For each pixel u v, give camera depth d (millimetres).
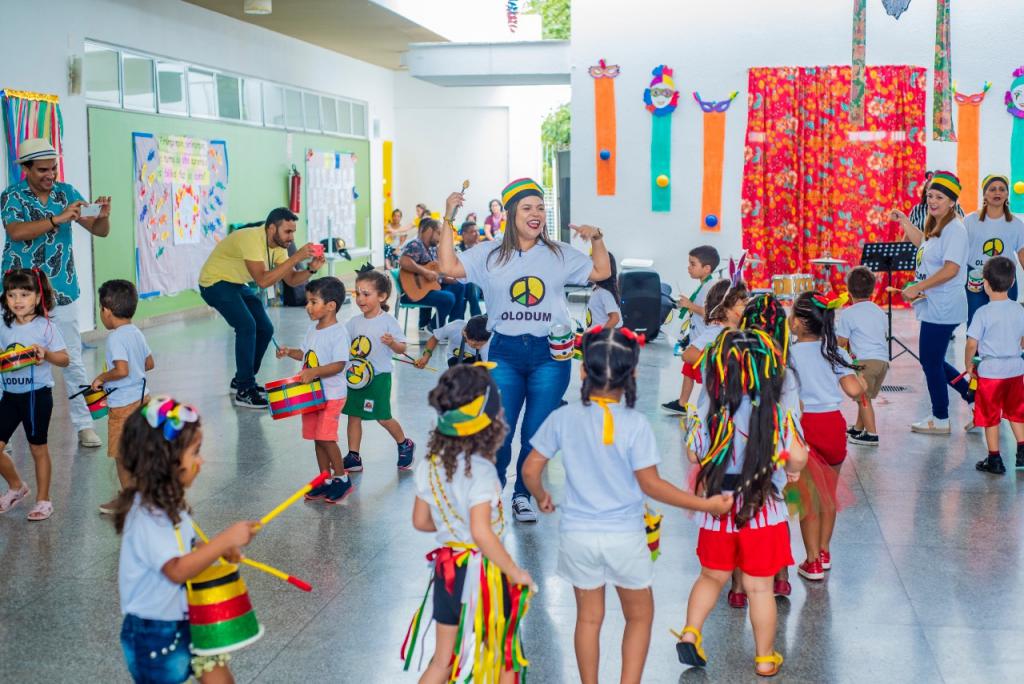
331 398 6180
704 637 4371
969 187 13797
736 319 5957
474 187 24172
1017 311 6664
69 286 7430
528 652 4227
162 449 2945
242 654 4242
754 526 3912
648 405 8922
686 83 13820
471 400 3283
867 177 14000
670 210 14031
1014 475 6750
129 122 13711
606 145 14031
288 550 5457
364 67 22297
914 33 13695
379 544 5543
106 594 4887
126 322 6078
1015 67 13500
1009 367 6684
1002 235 8484
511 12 16953
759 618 3980
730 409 3881
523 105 23703
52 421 8445
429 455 3385
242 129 16906
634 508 3580
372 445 7672
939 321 7691
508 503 6230
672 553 5363
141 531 2947
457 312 13000
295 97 19016
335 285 6168
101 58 13148
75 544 5555
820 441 4887
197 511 6141
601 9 13836
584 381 3602
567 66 16172
